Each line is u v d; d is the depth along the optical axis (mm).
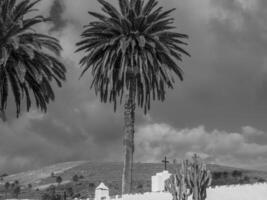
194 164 19719
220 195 25641
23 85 39812
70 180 144250
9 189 145750
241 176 88312
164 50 39562
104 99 42000
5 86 39344
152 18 41094
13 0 39094
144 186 100750
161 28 41375
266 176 91438
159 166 149500
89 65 41781
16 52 38250
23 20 38625
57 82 41688
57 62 40531
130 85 40688
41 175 170625
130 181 39125
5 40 37312
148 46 40625
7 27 37562
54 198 103938
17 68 37281
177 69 41938
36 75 38375
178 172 19719
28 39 38812
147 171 142000
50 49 40375
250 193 25297
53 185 136125
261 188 25203
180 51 41969
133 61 40969
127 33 40812
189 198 23156
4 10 38094
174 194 19594
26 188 145125
